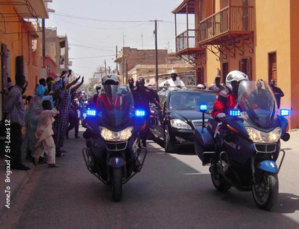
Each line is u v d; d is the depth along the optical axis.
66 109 11.12
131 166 6.65
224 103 6.50
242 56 19.91
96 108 6.69
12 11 15.94
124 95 6.84
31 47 22.75
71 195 7.07
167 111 11.96
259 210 5.95
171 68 54.00
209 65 25.05
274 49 16.78
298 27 15.67
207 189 7.31
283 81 16.11
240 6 18.52
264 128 5.62
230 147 6.04
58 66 54.19
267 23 17.30
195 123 11.01
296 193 6.89
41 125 9.44
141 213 5.94
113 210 6.11
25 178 8.26
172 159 10.46
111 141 6.25
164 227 5.31
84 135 7.11
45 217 5.84
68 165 9.85
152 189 7.36
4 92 13.70
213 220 5.55
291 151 11.42
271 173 5.68
